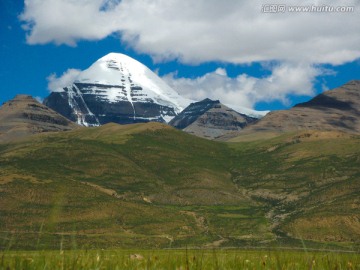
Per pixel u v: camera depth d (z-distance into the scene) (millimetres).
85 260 10250
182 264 10789
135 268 10758
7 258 9531
